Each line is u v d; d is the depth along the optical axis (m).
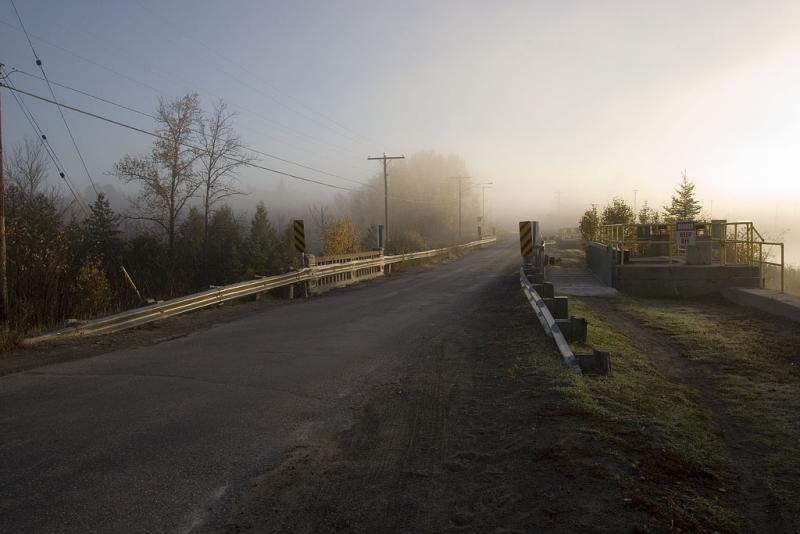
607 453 4.98
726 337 11.59
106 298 18.02
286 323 13.93
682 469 4.88
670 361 9.78
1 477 4.73
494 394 7.30
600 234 29.48
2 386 7.88
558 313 11.95
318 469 4.99
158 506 4.22
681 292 19.59
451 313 15.45
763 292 16.52
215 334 12.40
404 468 5.00
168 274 30.02
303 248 22.58
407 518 4.07
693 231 19.95
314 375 8.48
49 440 5.64
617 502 4.14
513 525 3.90
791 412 6.79
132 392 7.48
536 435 5.56
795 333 11.90
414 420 6.39
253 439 5.72
